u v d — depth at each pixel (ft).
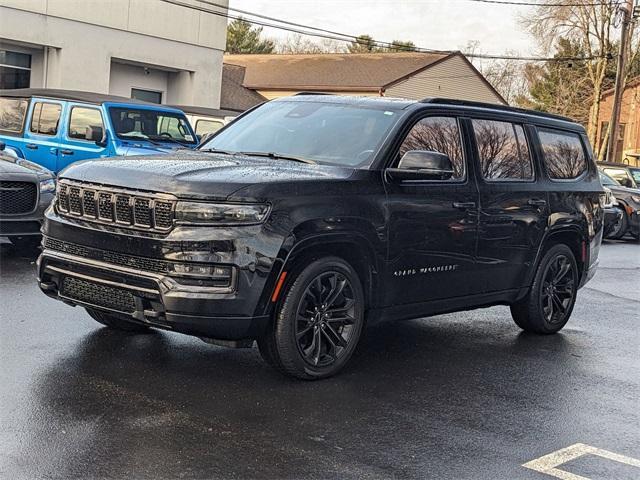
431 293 21.57
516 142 24.70
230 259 17.04
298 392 18.28
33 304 24.25
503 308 31.04
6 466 13.30
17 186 31.24
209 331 17.25
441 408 18.13
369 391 18.88
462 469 14.70
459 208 21.74
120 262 17.70
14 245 34.37
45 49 82.33
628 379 21.91
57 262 18.81
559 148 26.71
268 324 18.07
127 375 18.45
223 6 98.48
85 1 83.10
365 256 19.57
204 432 15.40
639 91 176.76
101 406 16.35
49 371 18.26
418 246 20.68
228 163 19.04
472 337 25.70
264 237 17.34
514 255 24.07
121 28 86.89
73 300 18.81
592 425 17.79
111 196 17.76
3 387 17.01
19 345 20.08
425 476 14.23
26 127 45.65
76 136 43.52
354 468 14.32
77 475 13.14
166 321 17.22
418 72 149.59
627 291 38.09
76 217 18.48
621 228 64.54
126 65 91.86
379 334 25.11
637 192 65.46
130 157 19.98
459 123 22.72
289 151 21.21
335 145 20.93
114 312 18.04
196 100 97.09
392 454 15.14
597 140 168.35
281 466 14.12
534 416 18.12
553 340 26.14
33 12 78.89
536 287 25.53
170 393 17.47
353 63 157.79
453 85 158.71
